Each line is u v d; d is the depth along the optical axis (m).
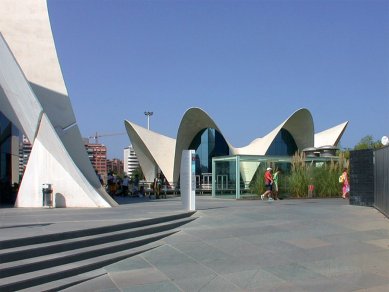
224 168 25.28
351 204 15.84
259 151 39.09
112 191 27.33
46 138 16.14
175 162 40.59
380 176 13.13
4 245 7.33
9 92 16.72
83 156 18.94
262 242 9.20
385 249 8.38
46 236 8.01
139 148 42.31
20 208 15.32
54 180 16.06
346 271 7.07
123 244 8.66
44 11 21.06
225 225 11.00
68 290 6.54
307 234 9.81
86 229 8.78
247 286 6.54
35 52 20.25
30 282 6.51
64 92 19.88
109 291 6.46
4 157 21.31
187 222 11.47
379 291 6.04
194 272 7.34
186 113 37.34
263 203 17.78
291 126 39.97
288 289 6.31
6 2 20.66
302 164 23.80
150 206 15.80
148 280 6.96
